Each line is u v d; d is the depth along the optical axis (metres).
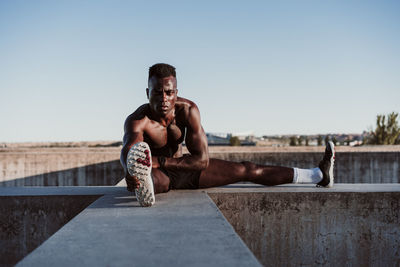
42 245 1.55
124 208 2.43
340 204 3.10
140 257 1.38
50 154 10.55
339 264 3.07
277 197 3.08
